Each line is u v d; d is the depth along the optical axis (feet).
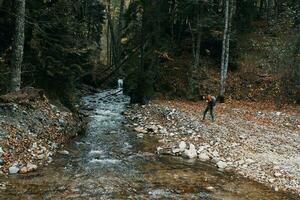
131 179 42.86
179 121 74.28
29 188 37.55
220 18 112.06
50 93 68.08
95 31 160.66
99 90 128.26
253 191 40.98
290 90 98.43
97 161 49.06
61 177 41.55
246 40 121.60
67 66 68.39
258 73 107.14
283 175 46.16
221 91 96.89
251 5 128.77
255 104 95.14
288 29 121.90
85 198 36.19
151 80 100.68
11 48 63.00
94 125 72.59
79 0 89.20
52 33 65.62
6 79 61.46
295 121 76.84
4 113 50.49
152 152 55.77
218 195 39.19
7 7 60.29
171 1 118.93
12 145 45.21
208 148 57.41
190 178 44.45
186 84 104.32
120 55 142.92
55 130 55.72
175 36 121.90
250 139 61.98
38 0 64.85
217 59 114.21
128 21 124.67
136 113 85.66
